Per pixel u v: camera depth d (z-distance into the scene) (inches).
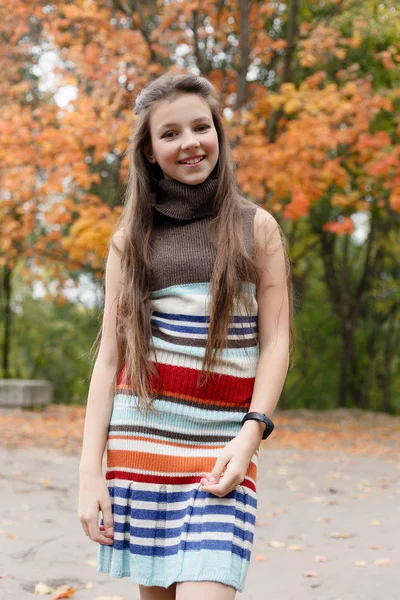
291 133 401.1
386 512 228.8
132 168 88.1
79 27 444.8
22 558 169.6
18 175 408.2
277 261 85.0
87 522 82.0
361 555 178.7
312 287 978.7
